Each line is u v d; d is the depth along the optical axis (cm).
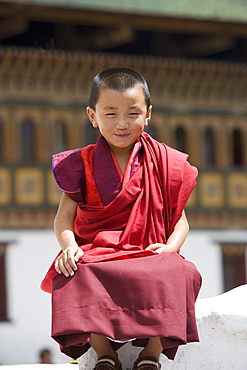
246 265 5422
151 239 835
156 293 770
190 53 5403
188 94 5394
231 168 5447
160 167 857
